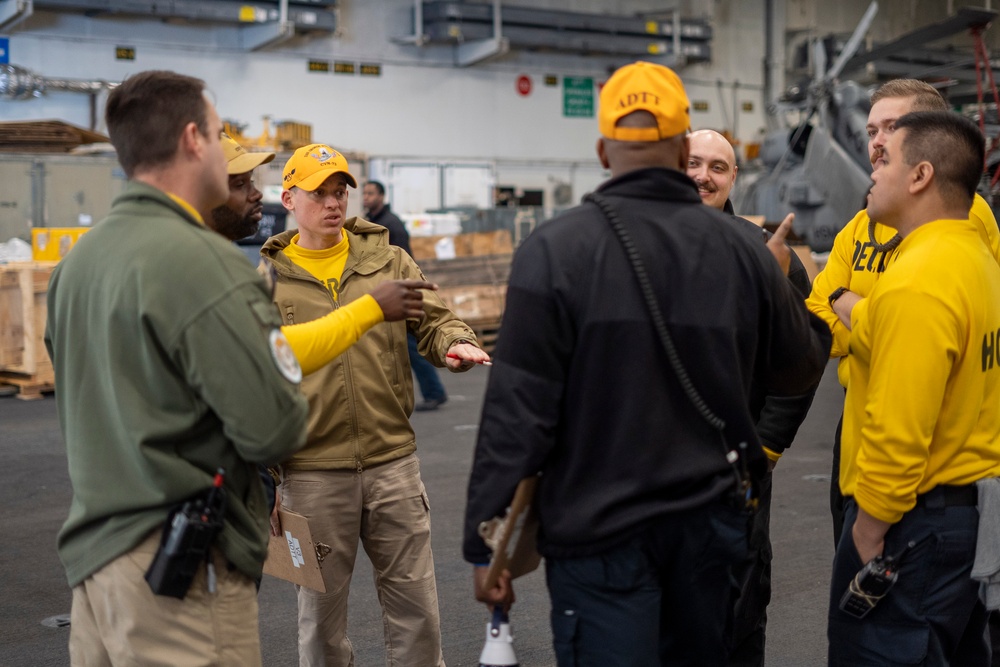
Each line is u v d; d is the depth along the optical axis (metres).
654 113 1.85
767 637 3.60
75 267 1.83
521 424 1.78
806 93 14.02
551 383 1.80
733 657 2.61
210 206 1.91
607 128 1.89
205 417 1.79
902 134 2.09
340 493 2.67
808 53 20.70
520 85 18.81
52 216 10.71
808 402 2.57
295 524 2.51
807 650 3.48
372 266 2.77
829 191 13.43
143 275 1.72
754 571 2.57
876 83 21.16
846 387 2.38
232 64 16.20
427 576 2.77
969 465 2.01
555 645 1.90
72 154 10.88
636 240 1.81
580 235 1.82
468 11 17.58
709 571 1.88
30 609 3.92
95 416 1.81
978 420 2.02
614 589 1.83
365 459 2.68
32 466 6.39
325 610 2.72
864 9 22.30
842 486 2.19
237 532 1.84
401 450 2.75
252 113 16.44
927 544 2.01
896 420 1.93
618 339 1.79
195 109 1.84
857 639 2.10
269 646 3.56
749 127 21.31
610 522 1.80
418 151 17.94
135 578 1.77
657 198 1.86
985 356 2.01
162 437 1.74
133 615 1.77
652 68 1.88
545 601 4.02
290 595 4.11
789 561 4.45
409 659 2.77
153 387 1.74
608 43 18.92
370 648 3.56
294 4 16.11
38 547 4.72
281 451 1.76
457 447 6.99
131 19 15.32
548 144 19.16
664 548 1.84
